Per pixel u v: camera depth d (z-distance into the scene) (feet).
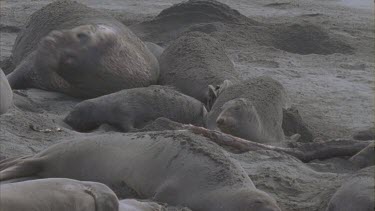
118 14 203.82
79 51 108.68
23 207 50.49
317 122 113.80
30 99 107.96
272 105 98.73
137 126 96.89
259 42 168.14
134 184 68.03
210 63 117.50
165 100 99.14
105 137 71.77
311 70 147.23
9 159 71.82
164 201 65.21
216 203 62.23
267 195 61.62
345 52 165.78
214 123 95.71
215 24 172.45
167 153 67.82
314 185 74.33
